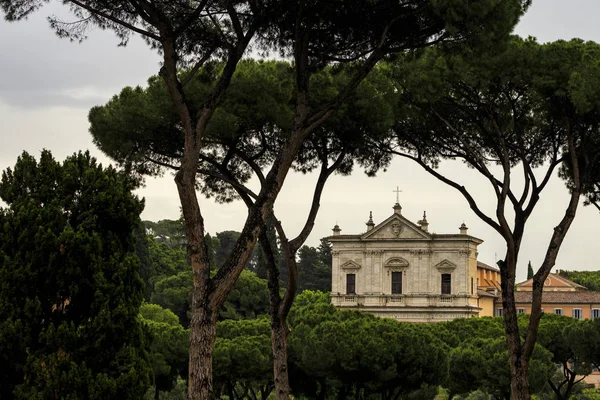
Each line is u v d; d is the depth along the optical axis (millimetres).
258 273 134000
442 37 28047
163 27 25734
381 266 115312
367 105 34438
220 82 26328
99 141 34406
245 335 54656
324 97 34219
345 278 116562
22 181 28609
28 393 26328
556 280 153125
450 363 53281
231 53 26531
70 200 28500
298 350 49844
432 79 35219
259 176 34875
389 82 35750
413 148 38938
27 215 27609
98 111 34719
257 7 26734
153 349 54500
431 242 113938
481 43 27844
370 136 36281
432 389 53594
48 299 27516
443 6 26312
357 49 29172
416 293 113625
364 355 47062
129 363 27562
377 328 48938
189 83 32750
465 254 112812
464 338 67188
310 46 29094
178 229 152375
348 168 37594
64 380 26344
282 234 34344
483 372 51656
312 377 51781
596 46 35938
